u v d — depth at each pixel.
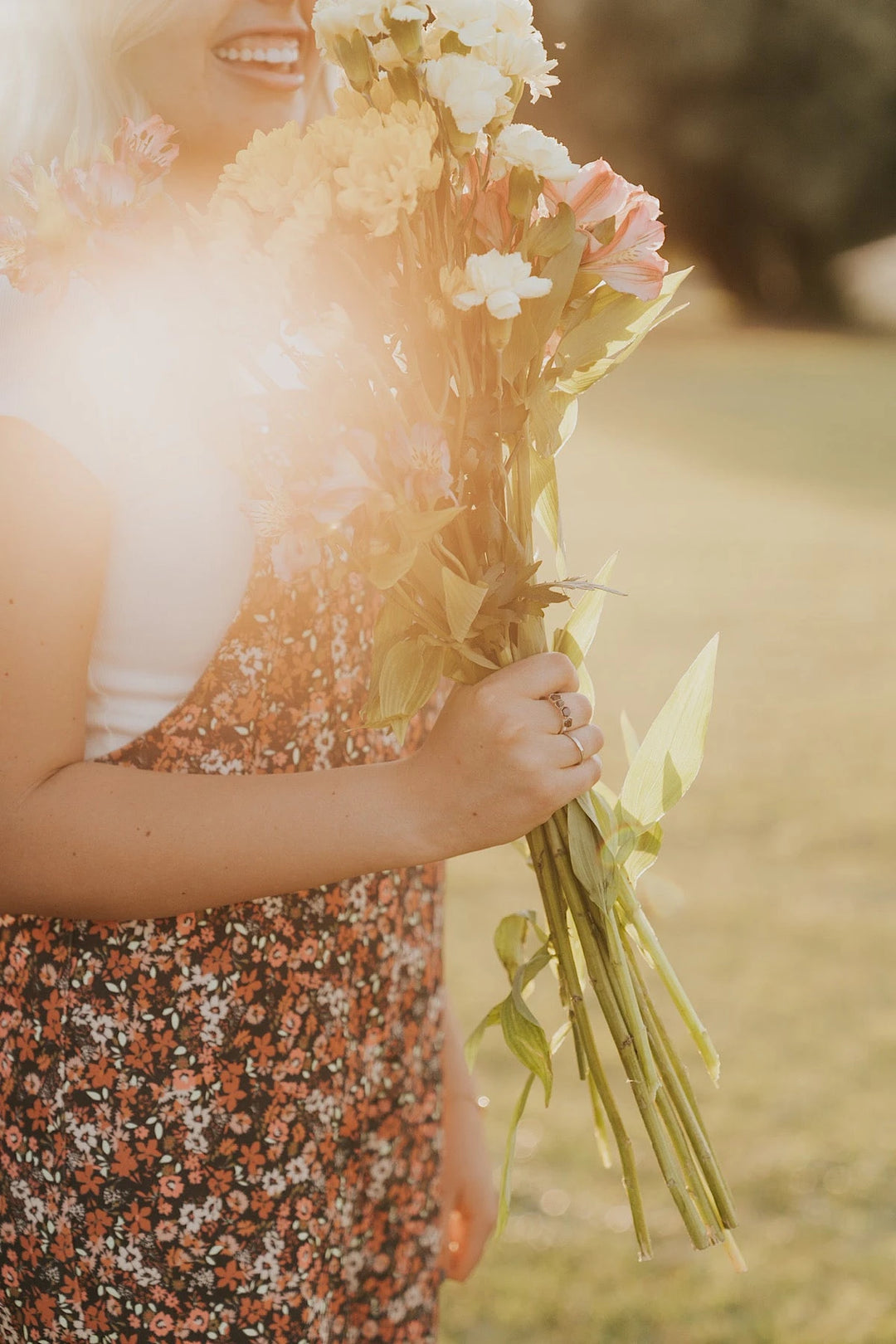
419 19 1.01
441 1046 1.29
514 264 1.00
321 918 1.15
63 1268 1.13
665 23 22.33
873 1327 2.21
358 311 1.01
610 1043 3.02
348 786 1.08
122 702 1.10
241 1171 1.13
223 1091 1.13
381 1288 1.24
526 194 1.03
